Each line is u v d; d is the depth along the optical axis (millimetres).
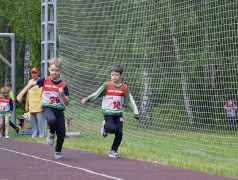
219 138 31000
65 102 20297
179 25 34375
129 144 29359
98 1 38031
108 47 37531
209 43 34062
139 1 35938
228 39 33719
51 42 37312
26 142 30375
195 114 33188
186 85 34844
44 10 38438
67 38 39500
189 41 34406
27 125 39750
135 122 34312
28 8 65688
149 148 27469
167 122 33156
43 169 17438
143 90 35375
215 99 33688
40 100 35031
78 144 28062
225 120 32531
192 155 25391
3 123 36094
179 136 31719
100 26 37938
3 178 15188
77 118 37562
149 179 15430
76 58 38938
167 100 34688
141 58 35906
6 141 31203
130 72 36375
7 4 68062
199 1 33281
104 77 37844
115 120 22359
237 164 21547
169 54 35000
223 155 26000
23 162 19578
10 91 35938
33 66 72438
